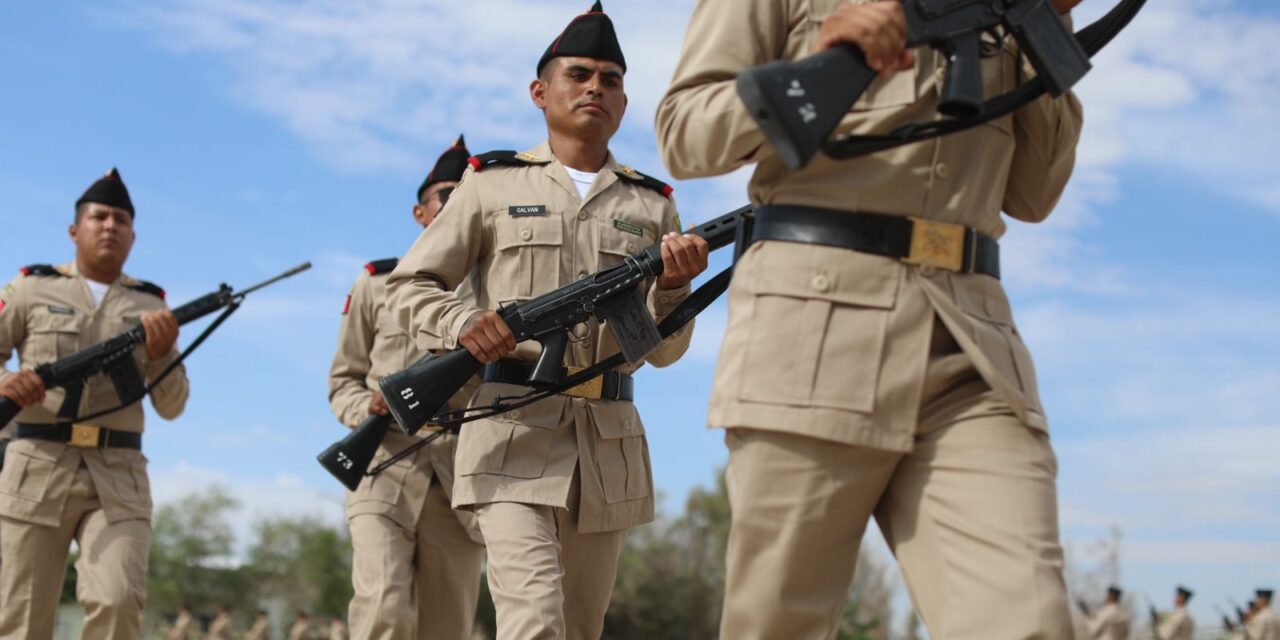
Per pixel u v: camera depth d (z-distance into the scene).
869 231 2.97
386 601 6.57
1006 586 2.73
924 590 2.96
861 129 3.01
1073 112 3.29
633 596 53.88
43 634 7.61
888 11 2.78
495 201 5.51
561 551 5.29
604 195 5.61
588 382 5.33
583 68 5.60
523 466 5.14
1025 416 2.88
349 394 7.27
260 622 50.47
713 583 55.34
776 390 2.96
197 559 70.06
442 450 6.82
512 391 5.27
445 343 5.23
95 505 7.65
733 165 3.05
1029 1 3.00
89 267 8.20
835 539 3.02
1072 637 2.70
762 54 3.11
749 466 3.03
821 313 2.96
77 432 7.62
